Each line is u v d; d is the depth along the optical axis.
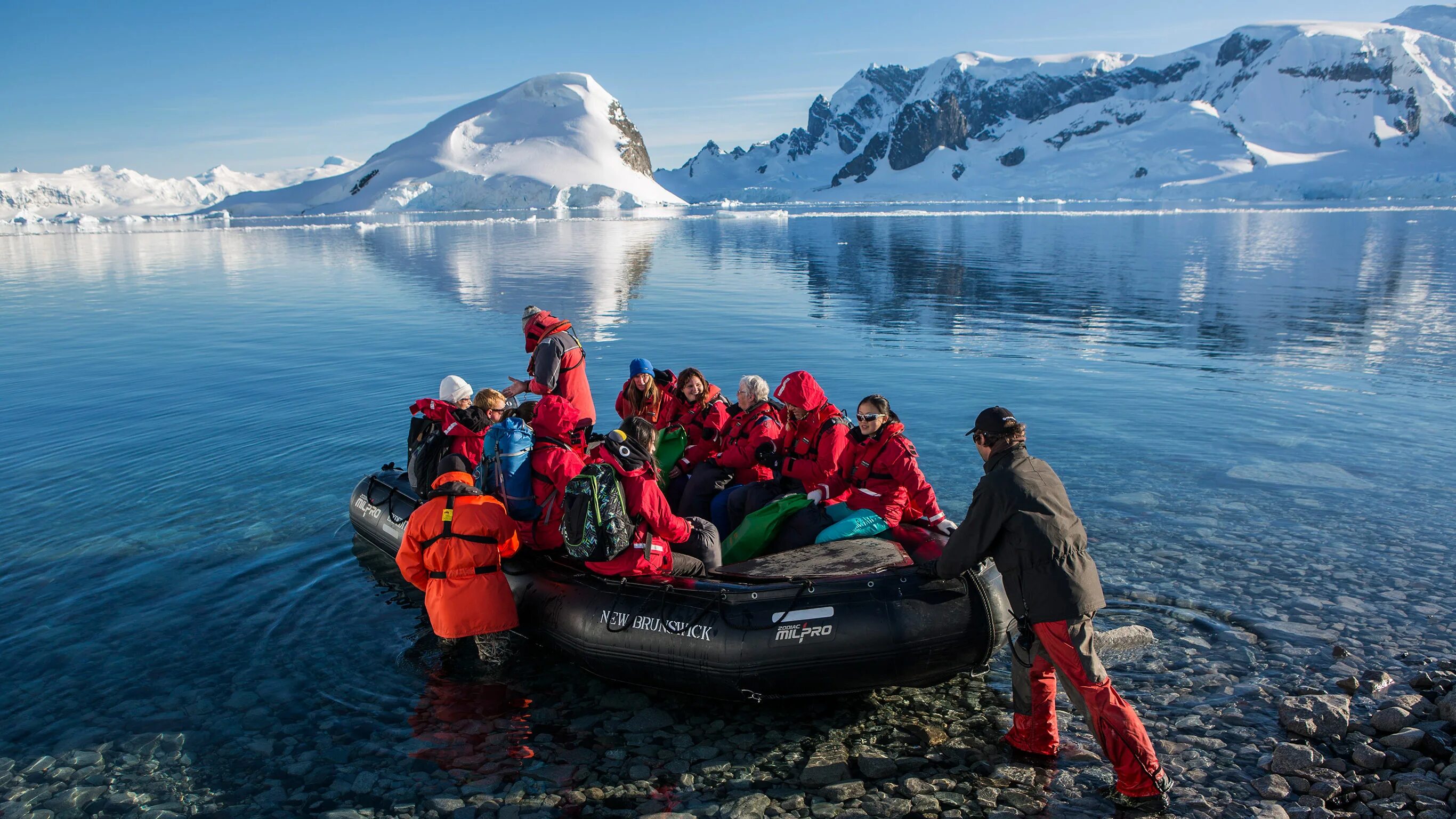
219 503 6.09
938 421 8.01
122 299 18.77
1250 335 12.62
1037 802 3.13
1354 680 3.73
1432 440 7.20
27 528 5.64
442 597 4.07
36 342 12.96
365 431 7.79
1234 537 5.29
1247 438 7.35
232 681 3.96
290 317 15.37
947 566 3.42
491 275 23.27
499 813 3.08
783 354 11.38
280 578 4.98
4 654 4.14
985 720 3.71
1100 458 6.85
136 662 4.10
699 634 3.74
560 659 4.27
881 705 3.86
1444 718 3.47
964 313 15.29
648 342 12.23
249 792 3.20
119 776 3.29
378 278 22.78
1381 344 11.74
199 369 10.71
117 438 7.61
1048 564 3.12
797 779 3.30
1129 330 13.34
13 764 3.36
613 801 3.15
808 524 4.46
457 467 4.21
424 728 3.65
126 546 5.36
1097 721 3.11
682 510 5.23
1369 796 3.09
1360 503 5.81
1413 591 4.56
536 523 4.43
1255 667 3.92
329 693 3.89
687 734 3.63
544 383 6.17
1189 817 3.02
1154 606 4.46
